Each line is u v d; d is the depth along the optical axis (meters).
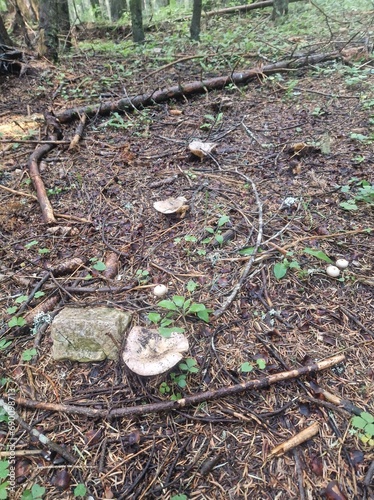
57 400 0.58
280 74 1.73
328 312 0.68
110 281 0.76
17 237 0.91
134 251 0.84
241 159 1.14
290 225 0.86
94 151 1.26
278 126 1.31
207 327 0.66
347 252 0.79
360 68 1.68
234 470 0.50
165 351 0.57
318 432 0.52
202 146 1.15
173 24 3.30
